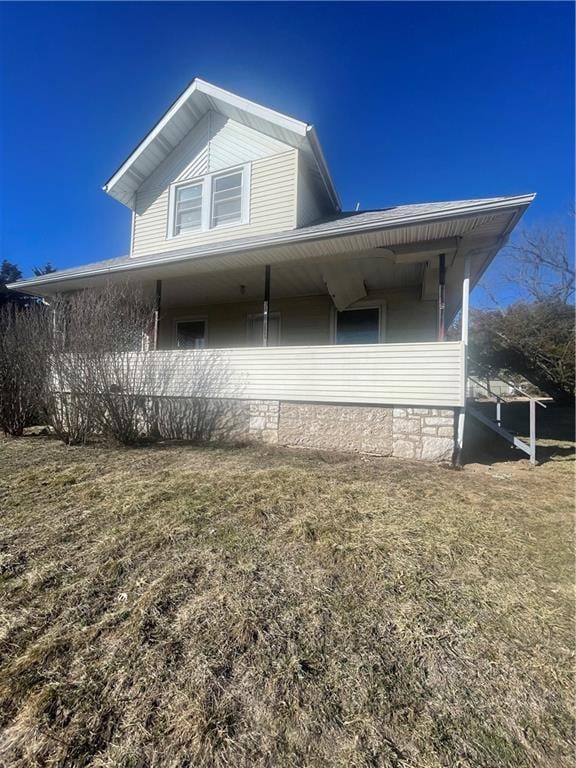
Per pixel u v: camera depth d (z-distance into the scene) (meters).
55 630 1.80
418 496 3.85
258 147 8.36
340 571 2.36
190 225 9.12
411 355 5.63
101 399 6.11
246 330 10.30
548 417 12.77
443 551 2.66
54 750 1.23
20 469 4.52
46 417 6.81
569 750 1.27
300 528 2.93
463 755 1.24
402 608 2.01
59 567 2.35
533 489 4.24
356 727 1.33
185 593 2.10
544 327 15.14
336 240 5.90
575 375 14.20
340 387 6.04
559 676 1.59
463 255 6.16
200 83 8.41
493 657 1.69
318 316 9.52
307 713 1.38
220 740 1.27
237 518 3.12
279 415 6.48
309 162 8.33
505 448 7.26
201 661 1.61
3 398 6.96
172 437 7.02
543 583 2.30
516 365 15.73
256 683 1.51
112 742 1.26
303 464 5.05
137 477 4.22
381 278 8.07
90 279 8.21
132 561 2.43
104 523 2.99
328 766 1.19
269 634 1.79
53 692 1.45
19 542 2.66
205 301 10.45
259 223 8.23
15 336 7.09
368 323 9.02
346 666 1.61
